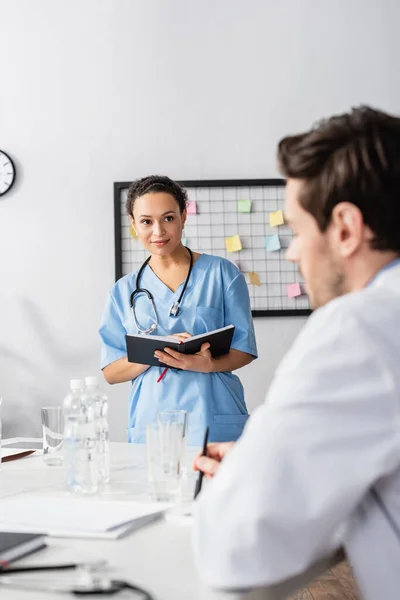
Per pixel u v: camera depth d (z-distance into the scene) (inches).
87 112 139.1
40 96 139.6
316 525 28.5
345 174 32.0
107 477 54.6
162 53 139.6
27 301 137.4
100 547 36.0
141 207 93.6
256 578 28.4
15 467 63.4
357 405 28.7
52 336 136.8
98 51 139.6
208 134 138.6
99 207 138.1
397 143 32.1
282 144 34.8
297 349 30.7
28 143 138.9
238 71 139.3
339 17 139.9
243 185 136.8
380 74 139.5
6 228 138.3
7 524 40.1
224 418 90.3
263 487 28.5
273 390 30.6
